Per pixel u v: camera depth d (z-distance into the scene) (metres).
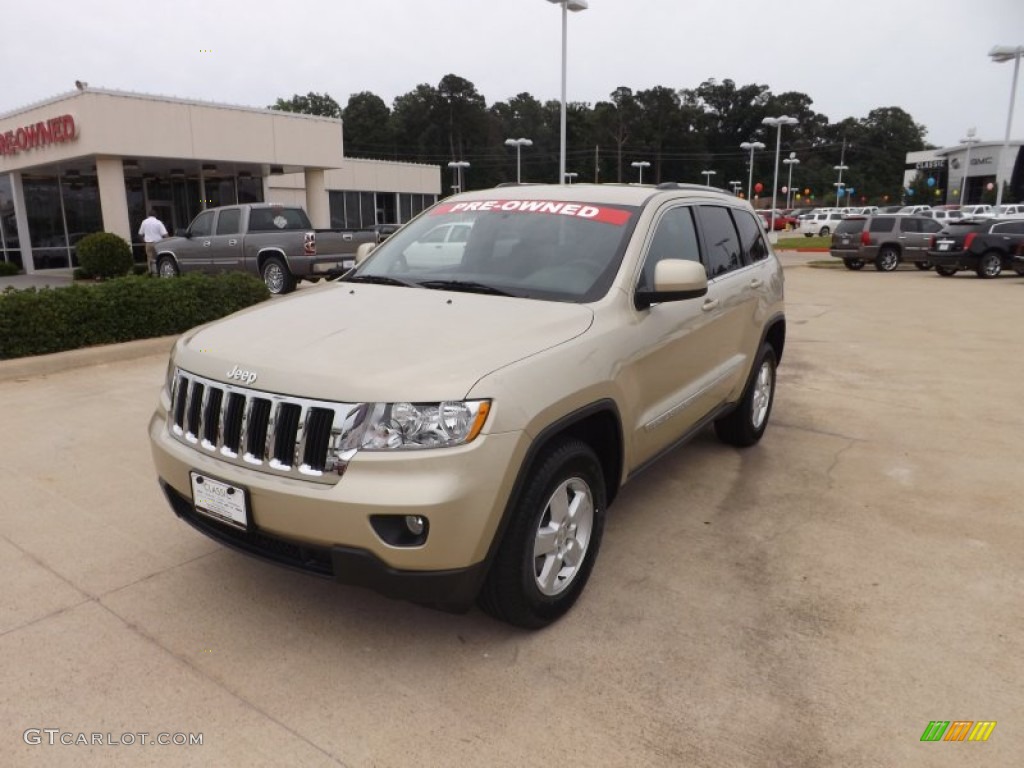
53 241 22.38
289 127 22.28
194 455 3.11
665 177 122.69
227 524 3.01
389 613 3.38
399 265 4.28
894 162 134.50
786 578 3.75
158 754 2.52
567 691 2.87
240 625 3.26
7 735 2.60
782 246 37.81
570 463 3.21
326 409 2.77
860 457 5.58
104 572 3.69
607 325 3.49
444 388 2.74
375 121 112.56
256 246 14.52
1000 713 2.77
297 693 2.83
